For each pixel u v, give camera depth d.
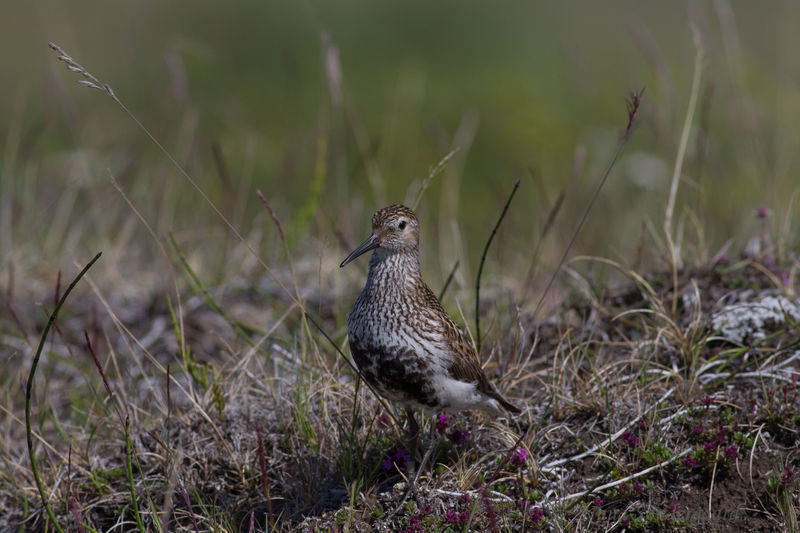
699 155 11.67
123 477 8.70
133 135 16.39
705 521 7.42
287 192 15.36
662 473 7.82
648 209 13.65
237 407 9.10
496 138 20.94
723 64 18.56
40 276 12.64
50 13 25.41
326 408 8.84
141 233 13.78
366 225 13.58
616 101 21.67
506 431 8.41
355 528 7.58
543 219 13.55
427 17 28.73
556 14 29.42
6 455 9.23
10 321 11.49
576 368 8.91
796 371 8.60
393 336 7.58
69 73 22.67
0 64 23.19
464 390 7.73
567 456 8.20
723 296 9.62
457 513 7.59
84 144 16.55
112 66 23.12
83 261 12.99
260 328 10.82
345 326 10.47
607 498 7.72
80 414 9.57
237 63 24.45
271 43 25.84
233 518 7.86
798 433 7.95
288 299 11.68
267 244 12.74
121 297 12.14
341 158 13.19
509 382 9.08
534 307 10.77
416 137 20.22
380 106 21.41
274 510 8.09
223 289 11.91
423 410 8.28
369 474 8.20
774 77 19.12
